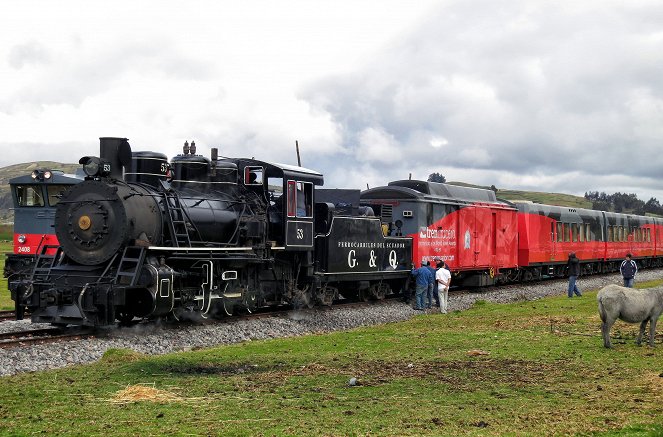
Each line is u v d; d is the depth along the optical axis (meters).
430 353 15.05
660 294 15.24
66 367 13.91
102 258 18.31
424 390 11.17
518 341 16.56
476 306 28.17
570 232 45.59
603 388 11.22
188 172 21.38
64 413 9.69
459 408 9.91
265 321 21.05
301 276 24.97
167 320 19.95
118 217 18.23
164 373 12.87
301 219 23.97
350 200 28.03
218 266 20.78
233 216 21.83
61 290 17.95
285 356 14.90
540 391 11.05
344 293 28.91
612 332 17.78
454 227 32.88
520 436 8.43
